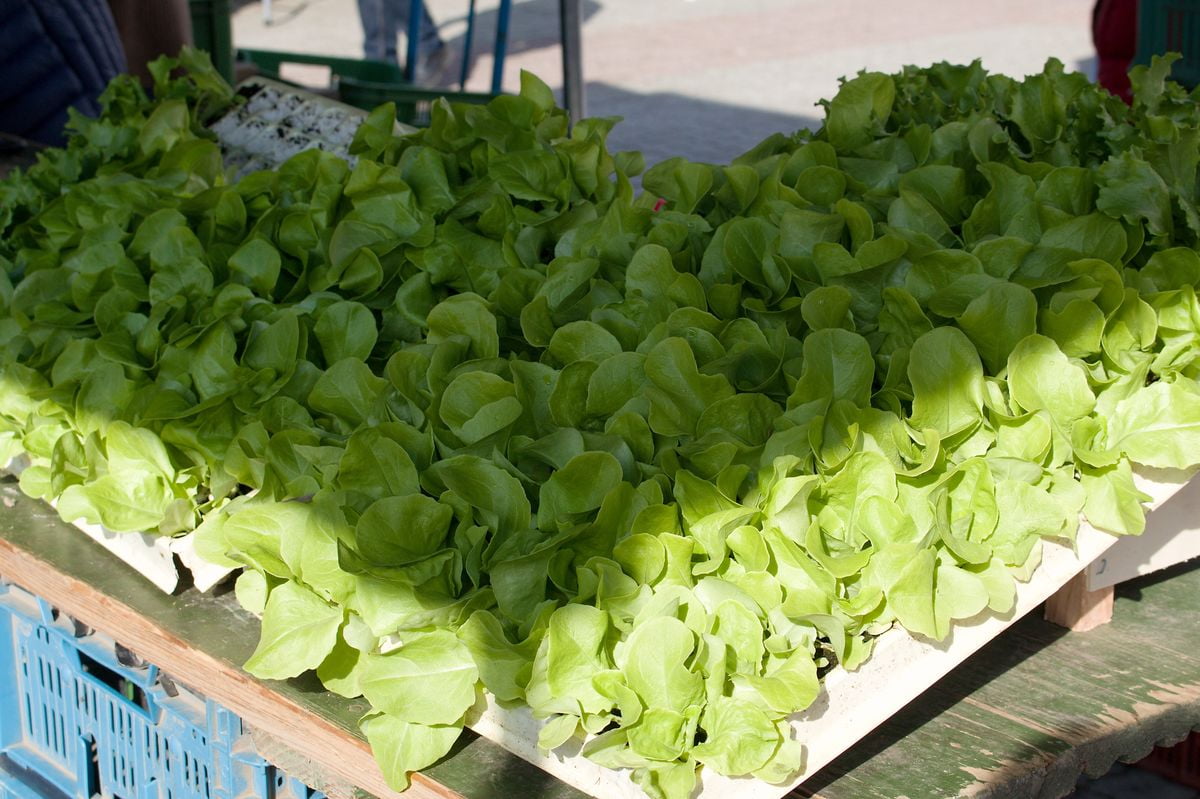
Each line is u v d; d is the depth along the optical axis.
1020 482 0.94
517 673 0.87
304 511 0.99
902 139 1.33
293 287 1.29
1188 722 1.04
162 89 1.84
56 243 1.44
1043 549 0.96
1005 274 1.08
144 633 1.11
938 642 0.92
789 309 1.08
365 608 0.92
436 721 0.89
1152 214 1.11
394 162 1.39
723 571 0.91
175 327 1.24
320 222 1.31
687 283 1.10
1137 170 1.14
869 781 0.93
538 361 1.14
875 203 1.22
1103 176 1.15
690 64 6.73
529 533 0.92
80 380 1.24
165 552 1.14
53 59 2.39
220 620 1.11
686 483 0.91
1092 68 5.94
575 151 1.32
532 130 1.38
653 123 5.55
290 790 1.13
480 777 0.91
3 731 1.43
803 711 0.86
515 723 0.90
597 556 0.91
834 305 1.04
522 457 0.99
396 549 0.92
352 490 0.98
